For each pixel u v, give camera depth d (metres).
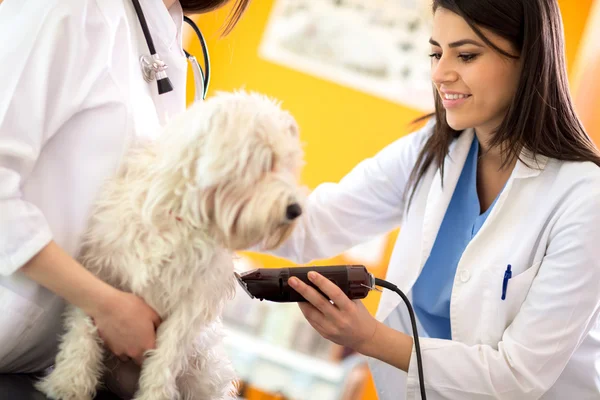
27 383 1.21
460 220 1.71
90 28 1.15
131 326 1.13
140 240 1.14
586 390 1.57
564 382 1.56
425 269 1.72
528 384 1.42
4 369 1.22
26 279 1.14
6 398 1.10
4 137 1.06
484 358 1.44
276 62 4.38
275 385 3.76
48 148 1.16
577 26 4.14
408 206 1.76
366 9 4.34
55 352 1.28
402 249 1.75
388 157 1.86
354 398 3.94
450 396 1.44
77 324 1.15
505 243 1.53
